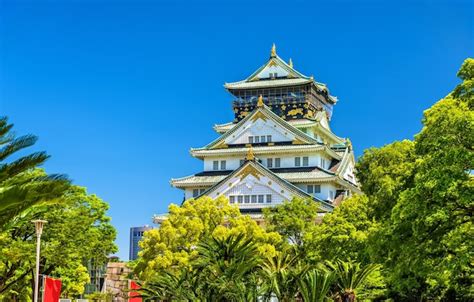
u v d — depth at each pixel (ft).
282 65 419.95
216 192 350.64
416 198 132.67
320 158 365.61
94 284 350.02
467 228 132.77
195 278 169.78
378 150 221.46
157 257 243.40
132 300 241.55
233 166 375.04
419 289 176.65
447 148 127.85
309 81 406.21
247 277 165.99
